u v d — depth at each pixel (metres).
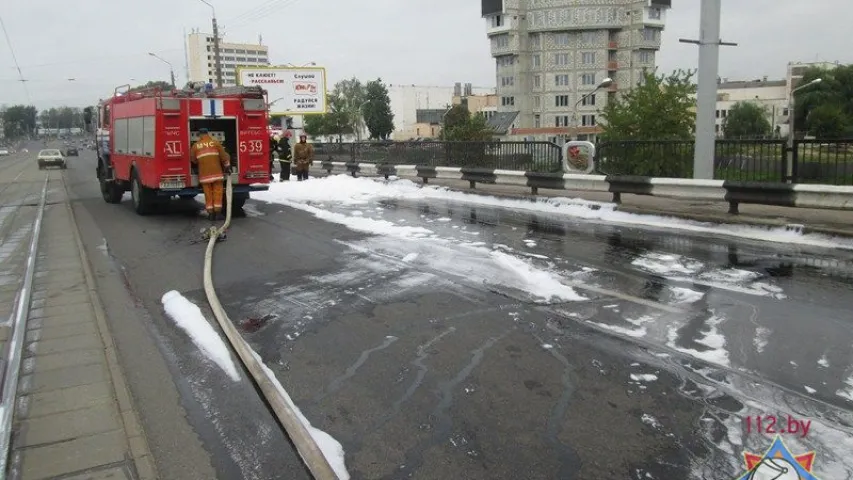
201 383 5.17
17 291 8.29
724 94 126.12
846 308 6.44
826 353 5.28
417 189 19.20
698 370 5.02
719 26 12.64
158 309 7.33
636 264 8.64
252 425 4.43
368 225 12.53
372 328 6.29
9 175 38.94
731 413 4.31
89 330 6.50
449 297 7.22
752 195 11.23
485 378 5.00
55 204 18.98
